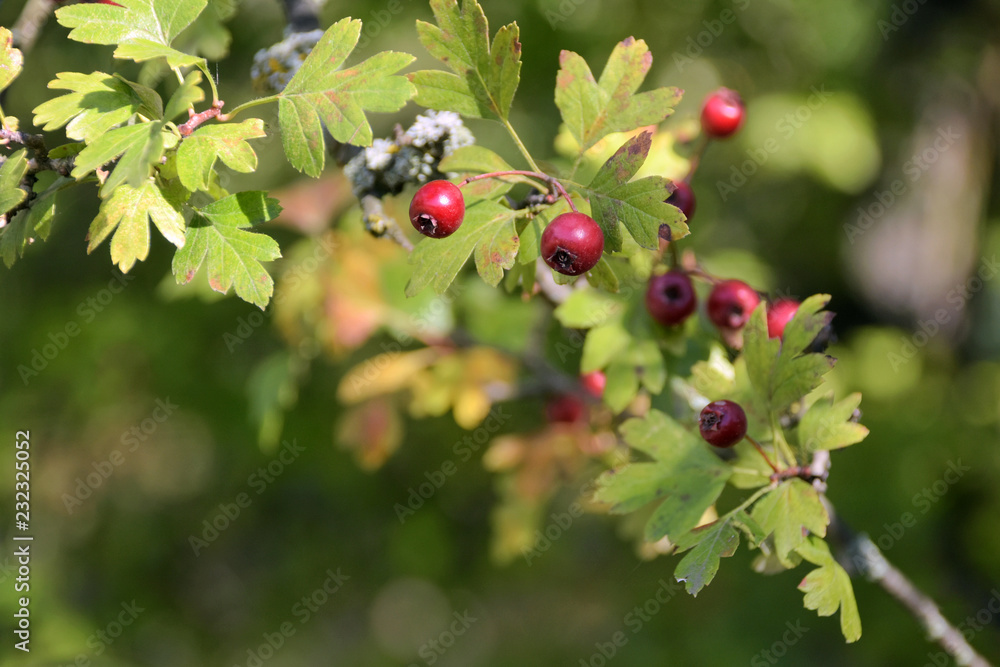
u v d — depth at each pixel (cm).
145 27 68
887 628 120
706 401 75
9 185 68
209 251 68
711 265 108
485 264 68
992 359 171
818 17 161
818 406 70
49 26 107
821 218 185
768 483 70
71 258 156
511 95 69
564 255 66
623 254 69
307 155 67
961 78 179
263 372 92
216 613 167
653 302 73
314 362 142
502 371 86
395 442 87
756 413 71
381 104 67
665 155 75
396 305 87
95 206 144
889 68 180
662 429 71
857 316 192
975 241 181
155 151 66
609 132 69
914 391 156
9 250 68
